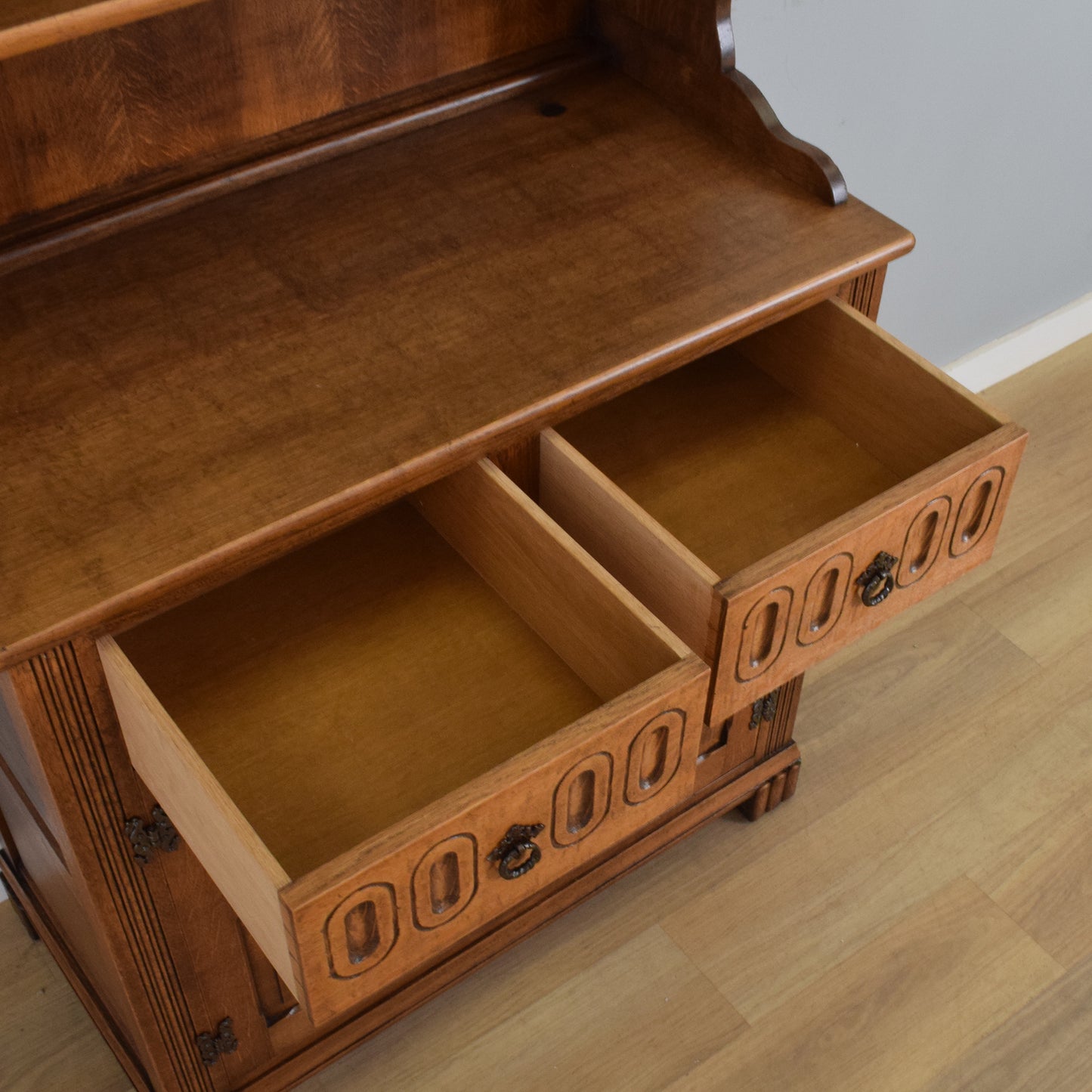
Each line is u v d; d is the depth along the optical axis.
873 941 1.69
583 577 1.10
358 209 1.28
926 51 1.87
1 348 1.14
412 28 1.34
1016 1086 1.56
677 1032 1.61
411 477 1.06
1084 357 2.53
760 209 1.29
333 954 0.95
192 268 1.22
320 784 1.12
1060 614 2.08
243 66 1.26
